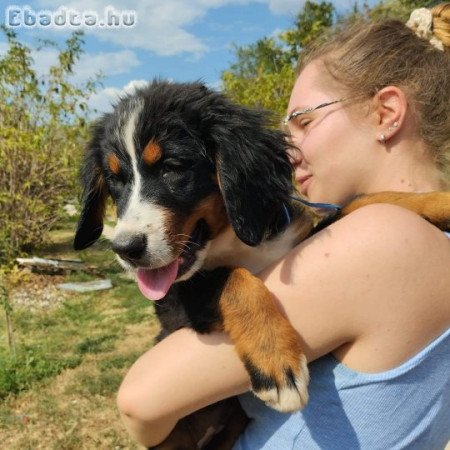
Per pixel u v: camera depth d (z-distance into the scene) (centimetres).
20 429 145
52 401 158
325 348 49
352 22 66
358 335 48
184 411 51
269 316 51
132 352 193
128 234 61
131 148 66
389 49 60
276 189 63
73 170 304
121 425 146
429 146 60
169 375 51
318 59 63
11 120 309
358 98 59
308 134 61
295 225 65
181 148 64
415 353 48
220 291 54
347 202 61
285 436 51
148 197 63
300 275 50
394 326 47
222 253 64
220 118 64
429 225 51
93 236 77
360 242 48
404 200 58
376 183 60
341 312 48
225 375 51
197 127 64
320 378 49
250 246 62
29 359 176
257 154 62
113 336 210
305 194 64
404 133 59
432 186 60
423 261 48
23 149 300
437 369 49
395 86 58
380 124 59
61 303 253
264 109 69
